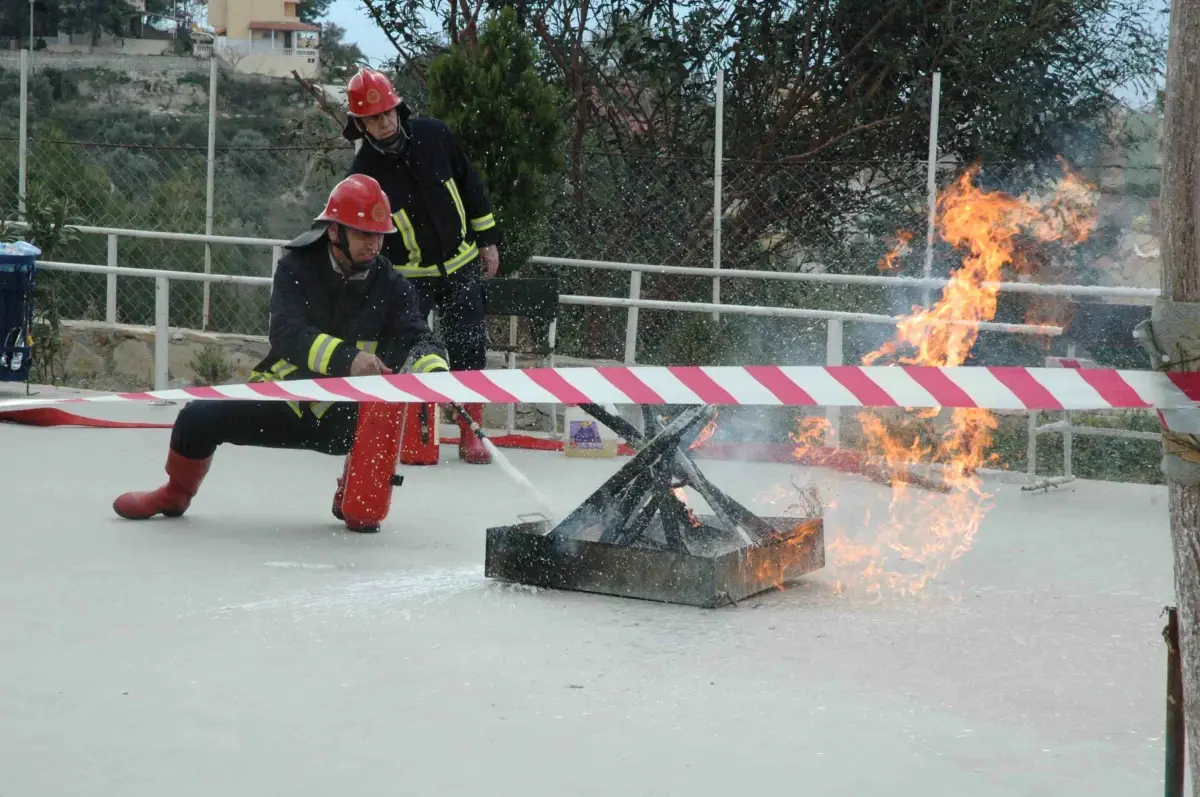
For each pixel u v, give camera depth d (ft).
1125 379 10.01
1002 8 46.68
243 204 48.67
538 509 23.73
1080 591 18.56
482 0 49.83
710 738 12.80
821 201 43.80
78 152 47.24
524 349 34.73
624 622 16.65
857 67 48.80
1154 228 47.24
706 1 48.80
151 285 44.42
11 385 35.86
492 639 15.87
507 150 33.04
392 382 14.16
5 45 93.20
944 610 17.46
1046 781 11.87
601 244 42.11
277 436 21.53
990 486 26.61
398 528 22.06
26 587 17.84
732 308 29.96
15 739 12.55
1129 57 48.67
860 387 11.39
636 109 49.62
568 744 12.59
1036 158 48.83
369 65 52.70
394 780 11.69
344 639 15.78
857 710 13.62
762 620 16.83
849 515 23.73
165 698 13.67
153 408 33.68
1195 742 8.83
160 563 19.29
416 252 27.96
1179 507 8.82
